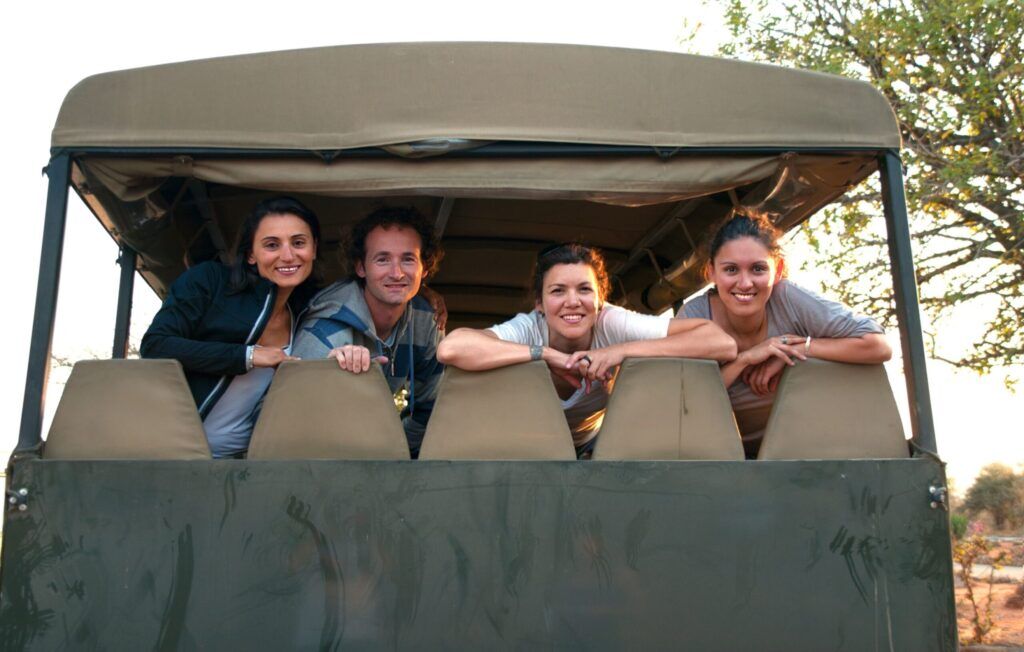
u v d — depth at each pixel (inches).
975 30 389.7
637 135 132.5
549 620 117.0
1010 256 399.5
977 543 447.8
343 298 146.8
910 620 119.4
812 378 128.7
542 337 140.6
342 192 132.2
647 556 118.9
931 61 404.2
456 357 124.0
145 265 198.5
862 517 121.3
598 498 119.6
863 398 128.8
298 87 130.3
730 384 135.6
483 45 132.0
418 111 130.3
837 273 407.5
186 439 121.8
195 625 114.7
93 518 115.9
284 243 133.4
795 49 432.1
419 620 116.3
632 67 133.4
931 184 389.1
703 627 118.0
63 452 120.8
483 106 130.9
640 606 118.0
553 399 125.2
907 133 408.5
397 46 131.2
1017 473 1066.1
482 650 116.2
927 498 122.3
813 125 134.9
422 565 117.2
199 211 180.4
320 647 115.2
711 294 147.8
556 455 124.2
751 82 135.0
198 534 116.3
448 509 118.3
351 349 124.3
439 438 124.0
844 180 147.2
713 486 120.8
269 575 116.0
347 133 129.8
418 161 131.8
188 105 129.6
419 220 152.8
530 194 133.8
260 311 133.3
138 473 116.9
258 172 131.0
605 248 220.5
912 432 128.1
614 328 139.1
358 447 123.3
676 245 212.8
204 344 129.2
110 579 115.0
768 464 121.7
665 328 136.9
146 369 122.6
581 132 131.6
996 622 456.1
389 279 147.6
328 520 117.3
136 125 129.0
